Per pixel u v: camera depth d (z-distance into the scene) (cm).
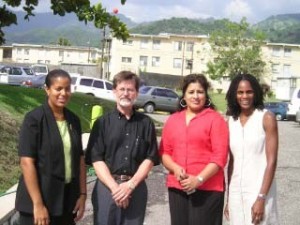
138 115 465
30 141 416
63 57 10694
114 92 463
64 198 434
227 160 480
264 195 455
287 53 7688
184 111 478
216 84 7044
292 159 1290
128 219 457
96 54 10750
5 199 664
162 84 6156
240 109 474
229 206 478
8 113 1234
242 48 6350
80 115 1622
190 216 467
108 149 455
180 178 455
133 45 7862
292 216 745
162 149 479
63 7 1057
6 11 1095
